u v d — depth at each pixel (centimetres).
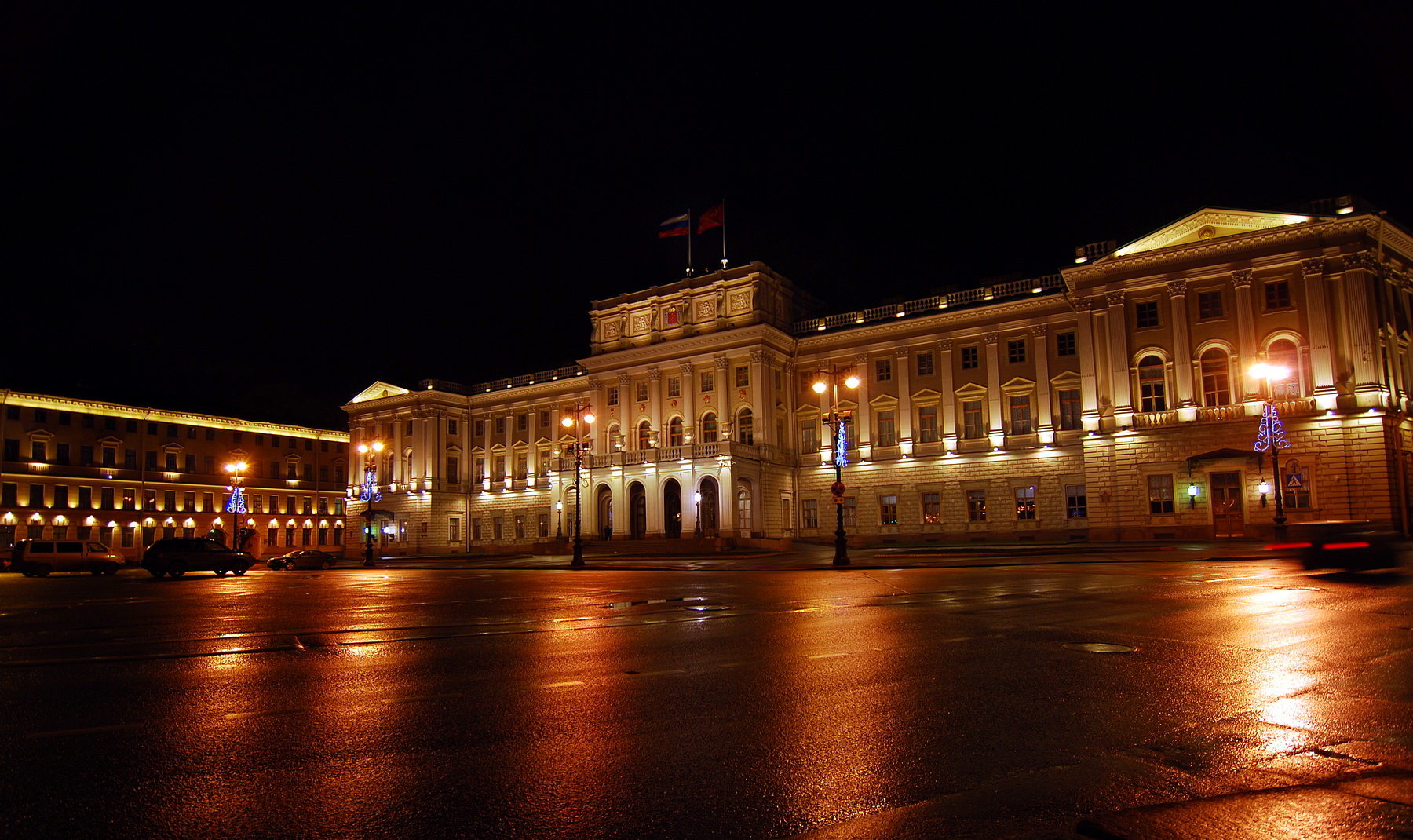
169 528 8688
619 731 746
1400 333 4769
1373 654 1041
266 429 9694
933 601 1812
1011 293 5938
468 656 1170
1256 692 852
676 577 3134
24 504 7638
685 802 562
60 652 1253
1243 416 4700
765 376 6356
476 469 8531
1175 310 4941
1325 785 579
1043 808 545
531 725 768
